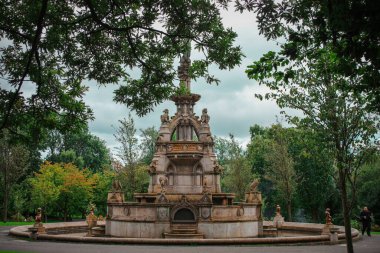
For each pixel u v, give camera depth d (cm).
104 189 6341
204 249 2042
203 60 1709
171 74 1822
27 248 2031
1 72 1709
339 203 5253
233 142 5625
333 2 910
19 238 2666
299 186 5272
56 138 7969
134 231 2738
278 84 1392
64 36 1719
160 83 1820
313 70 1346
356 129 1312
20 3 1672
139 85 1853
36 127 1783
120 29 1539
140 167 5122
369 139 1305
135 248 2070
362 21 905
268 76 1189
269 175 5078
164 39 1742
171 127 3312
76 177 5703
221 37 1656
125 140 4903
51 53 1745
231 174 5297
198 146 3219
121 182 4956
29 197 6134
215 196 2984
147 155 6400
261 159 6588
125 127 4916
